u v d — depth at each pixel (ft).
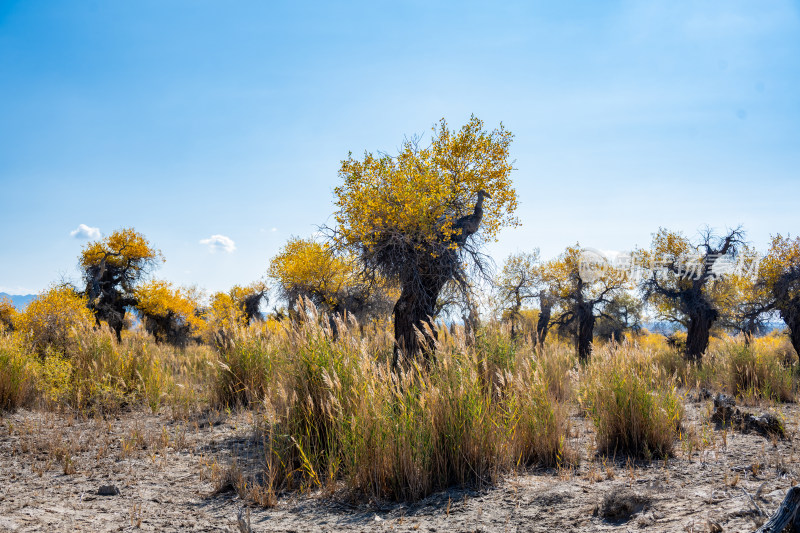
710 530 10.00
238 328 30.42
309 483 15.57
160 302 97.35
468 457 15.83
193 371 36.94
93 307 86.89
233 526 12.95
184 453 19.85
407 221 32.89
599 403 20.22
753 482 13.82
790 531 8.69
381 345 27.61
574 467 17.04
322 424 17.81
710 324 63.26
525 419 18.24
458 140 41.52
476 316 27.86
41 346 38.01
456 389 16.75
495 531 11.88
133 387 29.30
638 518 11.48
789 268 58.23
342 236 35.47
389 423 15.72
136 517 13.50
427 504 14.14
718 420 23.27
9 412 25.35
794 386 31.91
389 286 36.70
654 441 18.38
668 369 43.60
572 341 106.42
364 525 12.82
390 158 37.99
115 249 94.38
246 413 25.48
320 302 65.62
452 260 34.01
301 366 18.78
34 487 15.72
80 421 24.77
